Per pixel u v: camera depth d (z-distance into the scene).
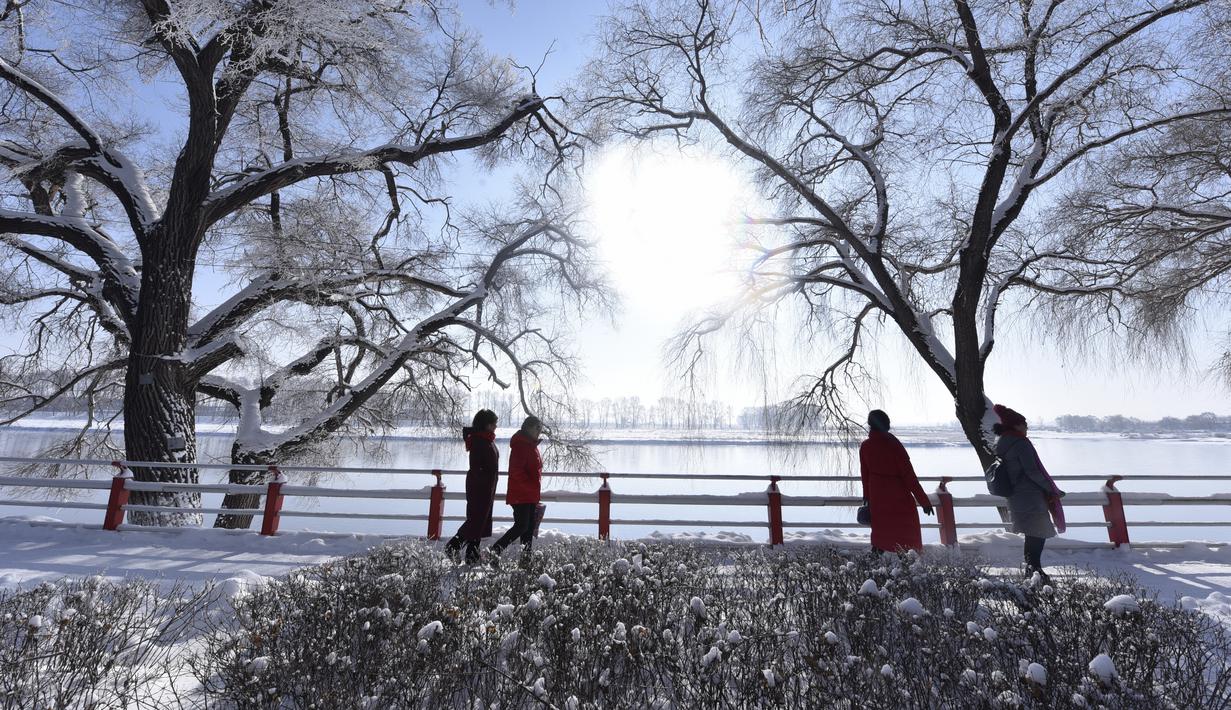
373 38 10.85
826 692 2.86
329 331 14.65
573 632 3.25
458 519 8.20
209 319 12.34
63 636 3.27
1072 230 11.90
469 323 14.87
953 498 7.88
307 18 9.40
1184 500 7.74
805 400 13.48
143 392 10.87
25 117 13.48
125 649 3.57
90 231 12.06
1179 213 10.97
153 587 4.95
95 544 7.69
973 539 7.97
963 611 3.98
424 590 4.18
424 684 2.90
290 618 3.58
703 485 37.97
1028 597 4.12
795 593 4.48
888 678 2.86
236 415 16.09
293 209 14.59
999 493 6.26
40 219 11.70
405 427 17.08
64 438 15.45
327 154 12.95
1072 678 2.91
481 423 6.57
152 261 11.31
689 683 2.99
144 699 3.12
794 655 3.30
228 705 3.09
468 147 13.86
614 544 6.52
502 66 14.91
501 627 3.47
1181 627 3.64
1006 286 11.63
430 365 15.85
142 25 12.09
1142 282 12.02
